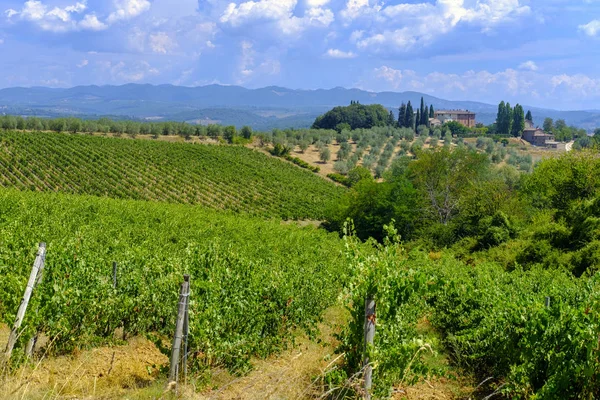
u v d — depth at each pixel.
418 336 8.91
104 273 10.48
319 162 103.31
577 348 6.55
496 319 8.80
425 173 48.66
